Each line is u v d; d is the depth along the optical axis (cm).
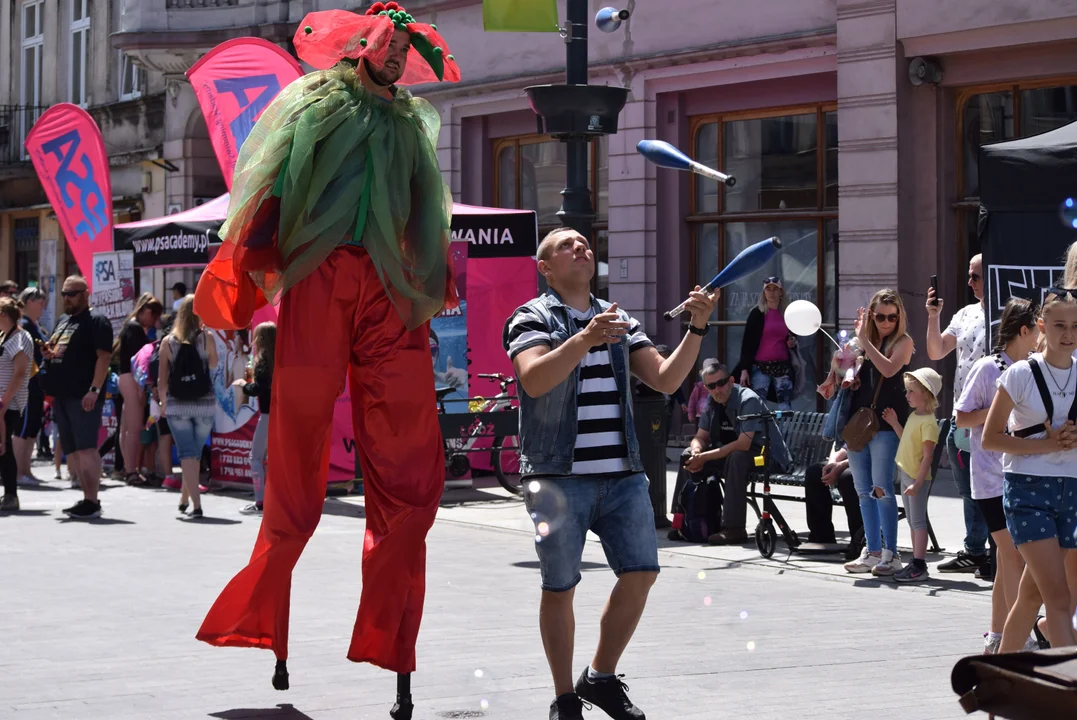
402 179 633
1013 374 678
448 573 1076
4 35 3788
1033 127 1739
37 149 2012
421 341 641
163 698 678
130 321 1797
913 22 1780
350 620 882
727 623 887
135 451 1780
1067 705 364
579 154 1230
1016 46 1714
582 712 634
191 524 1391
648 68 2109
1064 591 670
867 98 1830
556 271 618
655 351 616
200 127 3097
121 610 912
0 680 713
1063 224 965
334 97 629
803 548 1184
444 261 647
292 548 648
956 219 1811
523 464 606
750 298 2055
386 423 632
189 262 1764
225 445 1725
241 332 1720
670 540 1280
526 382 584
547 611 603
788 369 1814
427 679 722
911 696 691
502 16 1253
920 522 1069
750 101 2028
